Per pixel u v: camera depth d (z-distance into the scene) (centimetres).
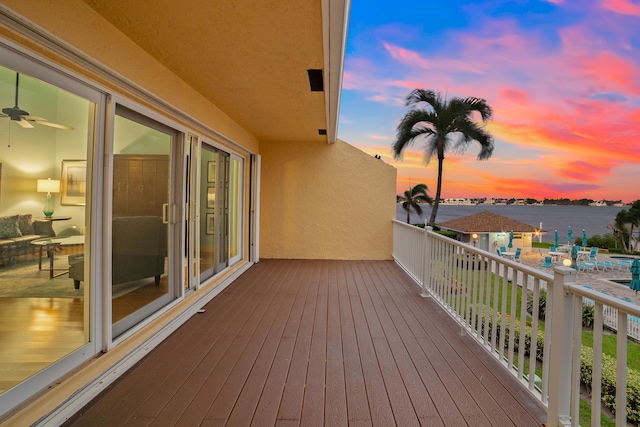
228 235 572
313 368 264
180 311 373
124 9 226
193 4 223
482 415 205
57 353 210
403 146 1412
